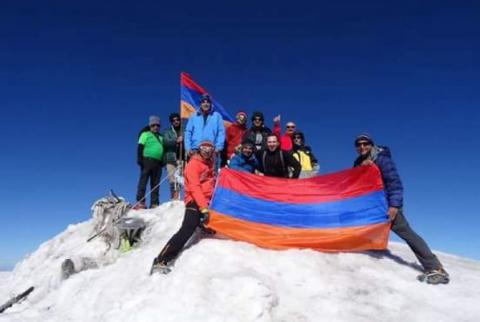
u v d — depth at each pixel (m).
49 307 4.91
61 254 6.21
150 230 5.93
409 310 4.03
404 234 4.72
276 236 4.87
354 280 4.42
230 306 3.79
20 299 5.45
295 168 5.54
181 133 7.29
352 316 3.89
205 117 6.30
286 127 7.11
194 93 7.54
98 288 4.79
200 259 4.36
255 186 5.16
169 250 4.46
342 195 5.15
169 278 4.20
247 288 3.87
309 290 4.19
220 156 6.93
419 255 4.65
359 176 5.18
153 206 7.16
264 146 5.95
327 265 4.60
